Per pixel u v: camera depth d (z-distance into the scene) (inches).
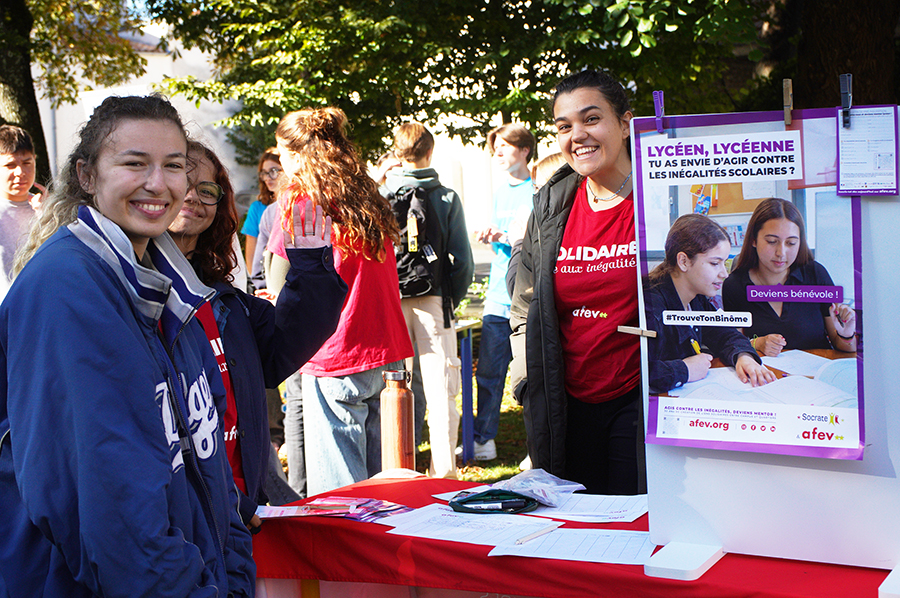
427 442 207.5
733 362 61.0
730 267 60.7
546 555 62.7
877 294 56.3
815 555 59.3
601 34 299.3
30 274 51.2
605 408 95.4
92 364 49.6
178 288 61.2
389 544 69.8
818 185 57.5
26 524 52.9
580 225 94.1
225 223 86.0
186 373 59.7
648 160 62.7
